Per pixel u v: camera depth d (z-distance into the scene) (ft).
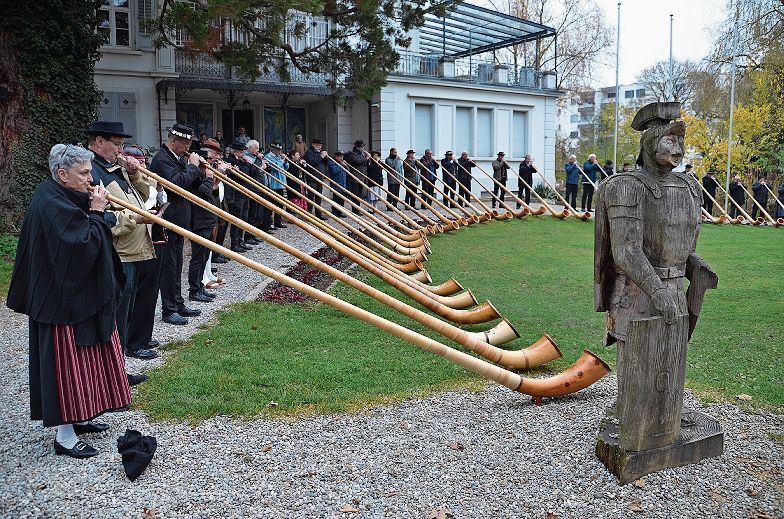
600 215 12.91
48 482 12.36
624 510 11.54
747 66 99.25
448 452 13.65
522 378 16.19
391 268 30.78
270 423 15.05
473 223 54.65
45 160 39.73
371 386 17.35
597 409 15.94
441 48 94.63
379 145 80.02
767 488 12.23
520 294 29.32
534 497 11.94
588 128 193.06
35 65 39.17
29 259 12.99
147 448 12.85
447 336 18.70
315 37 74.79
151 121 66.74
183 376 17.78
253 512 11.41
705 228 55.88
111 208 16.72
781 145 102.83
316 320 24.13
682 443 12.88
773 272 34.19
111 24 63.93
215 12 40.01
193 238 16.44
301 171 49.44
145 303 19.61
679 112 12.33
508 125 92.02
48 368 12.96
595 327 23.72
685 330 12.53
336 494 12.01
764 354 20.25
